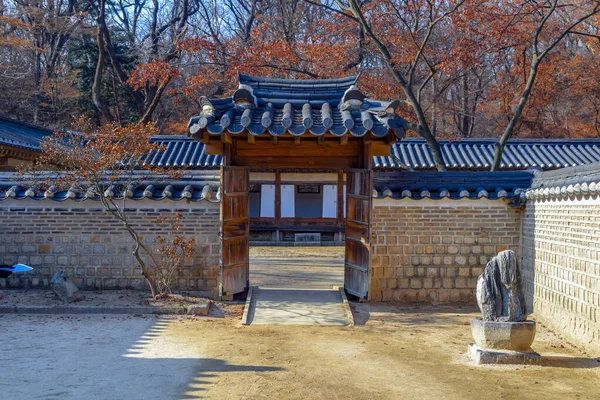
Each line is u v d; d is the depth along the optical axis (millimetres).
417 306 11055
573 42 29141
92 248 11297
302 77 17984
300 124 10336
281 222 23641
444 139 22625
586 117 30109
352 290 11430
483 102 29422
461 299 11273
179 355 7656
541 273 10109
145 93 30859
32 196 11180
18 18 31125
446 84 19906
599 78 25891
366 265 10867
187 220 11234
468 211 11258
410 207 11227
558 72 25281
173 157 21422
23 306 10016
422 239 11258
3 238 11297
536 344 8539
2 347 7902
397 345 8406
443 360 7629
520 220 11203
